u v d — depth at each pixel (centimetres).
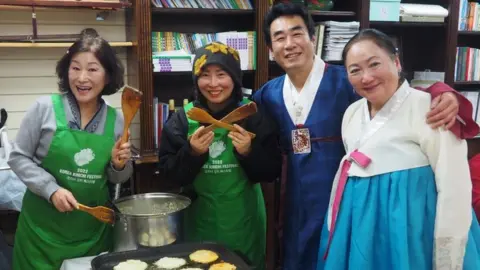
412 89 125
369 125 127
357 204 123
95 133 159
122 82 164
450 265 114
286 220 175
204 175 168
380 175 121
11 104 284
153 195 174
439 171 115
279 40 165
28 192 166
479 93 362
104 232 167
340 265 125
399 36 366
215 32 320
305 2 312
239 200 170
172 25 311
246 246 174
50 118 156
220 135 167
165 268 138
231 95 167
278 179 185
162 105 289
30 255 162
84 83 150
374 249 120
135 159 274
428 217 117
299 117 169
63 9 283
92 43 152
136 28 267
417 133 119
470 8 347
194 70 160
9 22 275
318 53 308
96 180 158
